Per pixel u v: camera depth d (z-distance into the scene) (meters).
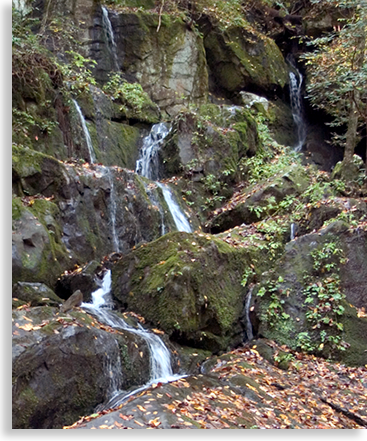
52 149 9.31
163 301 7.02
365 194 10.59
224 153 12.15
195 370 6.76
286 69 18.28
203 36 16.75
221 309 7.61
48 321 5.27
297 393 6.15
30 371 4.68
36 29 13.41
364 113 11.27
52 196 7.83
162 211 10.07
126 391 5.64
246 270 8.52
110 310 6.76
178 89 14.77
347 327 7.59
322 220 9.34
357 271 8.04
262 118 15.96
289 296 7.95
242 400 5.52
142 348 6.12
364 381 6.80
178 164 11.73
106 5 14.77
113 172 9.17
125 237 8.84
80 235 7.92
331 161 17.50
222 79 16.94
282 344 7.56
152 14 14.75
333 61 12.12
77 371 5.11
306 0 19.52
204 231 11.07
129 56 14.26
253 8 19.14
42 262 6.74
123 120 12.35
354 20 11.72
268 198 10.77
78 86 10.71
